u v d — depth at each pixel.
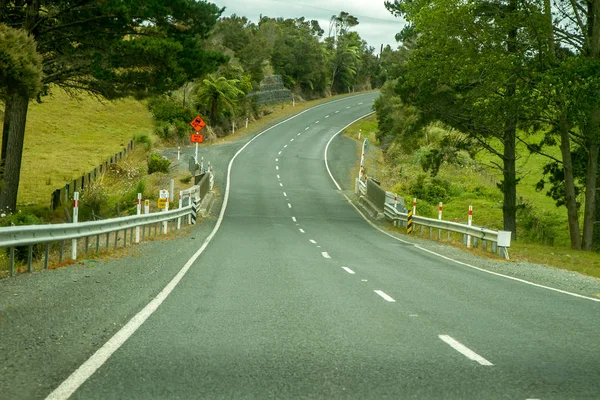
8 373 5.73
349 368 6.26
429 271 16.12
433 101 30.67
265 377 5.86
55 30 26.83
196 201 31.89
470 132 31.28
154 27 28.42
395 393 5.43
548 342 7.80
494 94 28.69
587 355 7.12
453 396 5.37
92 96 30.33
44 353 6.51
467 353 7.03
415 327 8.51
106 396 5.14
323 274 14.57
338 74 134.12
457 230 26.19
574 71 24.66
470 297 11.67
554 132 30.72
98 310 9.02
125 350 6.78
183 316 8.88
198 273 13.98
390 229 32.69
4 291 10.31
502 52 26.53
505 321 9.23
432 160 32.97
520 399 5.32
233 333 7.82
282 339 7.55
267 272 14.64
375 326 8.50
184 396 5.21
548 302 11.47
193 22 28.86
